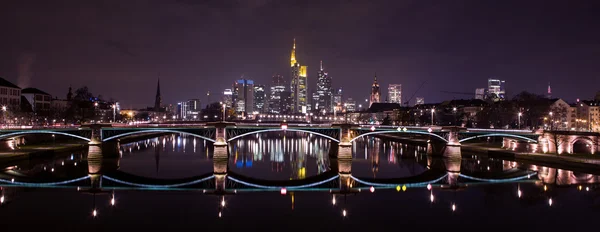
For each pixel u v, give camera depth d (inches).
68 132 5123.0
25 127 5201.8
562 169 4805.6
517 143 6348.4
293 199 3260.3
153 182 3909.9
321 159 5738.2
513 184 3902.6
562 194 3462.1
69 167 4653.1
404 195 3422.7
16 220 2591.0
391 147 7618.1
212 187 3703.3
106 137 5280.5
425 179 4205.2
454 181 4082.2
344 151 5511.8
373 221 2672.2
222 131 5275.6
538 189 3661.4
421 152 6697.8
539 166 5068.9
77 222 2566.4
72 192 3410.4
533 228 2556.6
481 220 2714.1
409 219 2723.9
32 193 3351.4
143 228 2472.9
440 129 5792.3
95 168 4621.1
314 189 3661.4
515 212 2903.5
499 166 5103.3
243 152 6712.6
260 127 5428.2
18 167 4544.8
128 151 6525.6
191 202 3125.0
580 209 2984.7
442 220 2709.2
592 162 4500.5
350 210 2938.0
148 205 3006.9
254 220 2672.2
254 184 3885.3
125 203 3056.1
